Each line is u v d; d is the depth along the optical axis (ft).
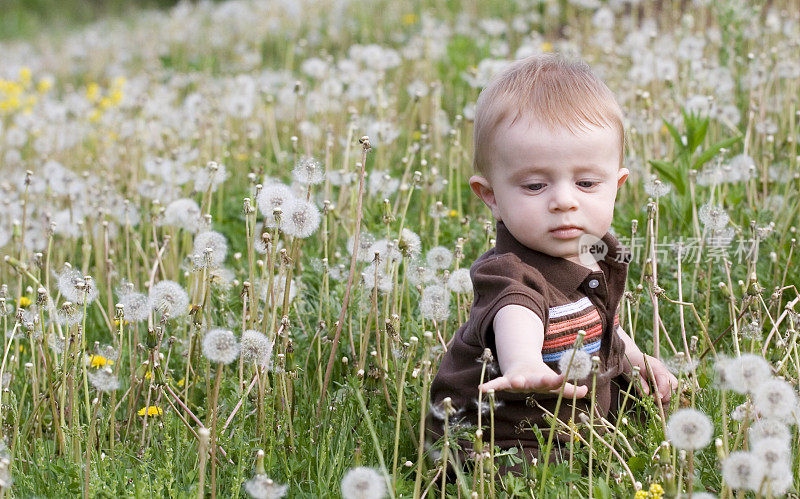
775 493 6.81
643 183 14.96
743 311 9.14
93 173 19.77
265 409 8.73
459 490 7.61
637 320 10.88
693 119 13.38
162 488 8.05
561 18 31.14
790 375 8.86
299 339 10.93
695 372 9.50
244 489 8.23
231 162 18.95
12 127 25.31
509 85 8.63
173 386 9.87
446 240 13.58
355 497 6.84
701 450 8.31
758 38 21.68
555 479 7.75
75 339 8.67
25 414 10.05
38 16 65.98
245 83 22.11
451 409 7.39
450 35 30.19
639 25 28.14
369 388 9.40
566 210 8.30
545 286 8.41
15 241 12.78
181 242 14.80
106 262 12.75
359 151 15.85
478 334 8.23
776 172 14.46
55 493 8.23
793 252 12.20
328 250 13.21
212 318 11.41
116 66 38.19
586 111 8.40
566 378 7.36
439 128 17.60
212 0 54.39
